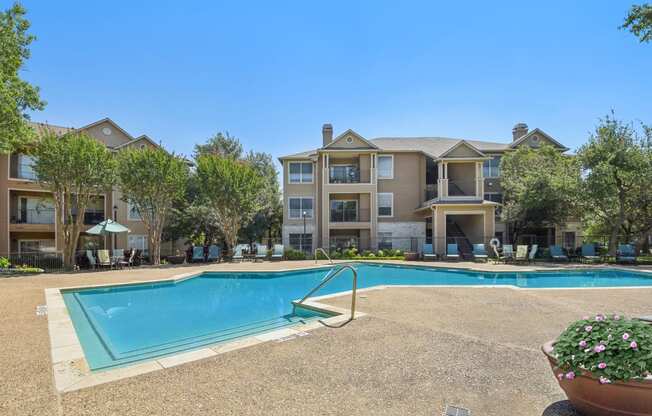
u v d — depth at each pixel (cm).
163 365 438
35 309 777
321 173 2680
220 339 685
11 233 2222
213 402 342
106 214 2412
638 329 279
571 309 778
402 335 567
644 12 884
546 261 1989
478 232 2448
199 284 1379
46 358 467
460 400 346
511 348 505
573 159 2117
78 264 1914
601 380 263
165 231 2677
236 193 2230
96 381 391
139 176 1939
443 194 2353
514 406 334
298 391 366
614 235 2008
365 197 2664
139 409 328
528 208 2183
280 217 3747
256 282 1435
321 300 885
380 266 1967
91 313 908
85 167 1741
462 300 882
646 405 258
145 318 859
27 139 1691
